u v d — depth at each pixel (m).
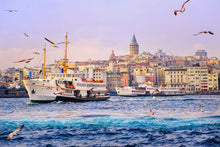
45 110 110.00
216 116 84.56
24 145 55.28
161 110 112.69
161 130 65.94
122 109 117.88
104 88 178.12
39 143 56.50
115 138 59.69
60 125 72.44
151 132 64.44
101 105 139.62
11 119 81.56
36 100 135.50
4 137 60.50
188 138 59.16
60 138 60.00
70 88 145.12
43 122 76.44
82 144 55.56
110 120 78.56
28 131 66.00
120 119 79.94
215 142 56.03
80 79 151.88
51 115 90.88
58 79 142.25
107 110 111.81
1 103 174.00
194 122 74.62
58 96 140.25
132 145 54.41
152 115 89.12
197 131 64.69
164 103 165.38
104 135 62.12
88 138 59.84
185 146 53.84
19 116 88.25
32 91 134.25
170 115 88.81
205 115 87.69
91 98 161.00
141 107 131.00
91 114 93.06
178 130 66.06
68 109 114.38
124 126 70.81
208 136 60.31
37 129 68.06
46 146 54.53
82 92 153.88
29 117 85.69
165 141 57.16
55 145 55.06
